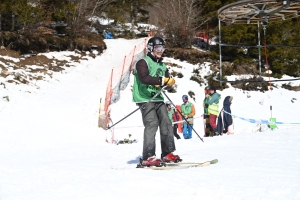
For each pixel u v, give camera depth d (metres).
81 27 29.69
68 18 28.98
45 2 29.56
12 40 24.42
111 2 37.03
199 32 31.61
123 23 37.25
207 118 11.71
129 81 21.72
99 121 15.61
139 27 38.66
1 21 25.59
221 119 11.64
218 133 11.59
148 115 5.12
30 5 26.05
